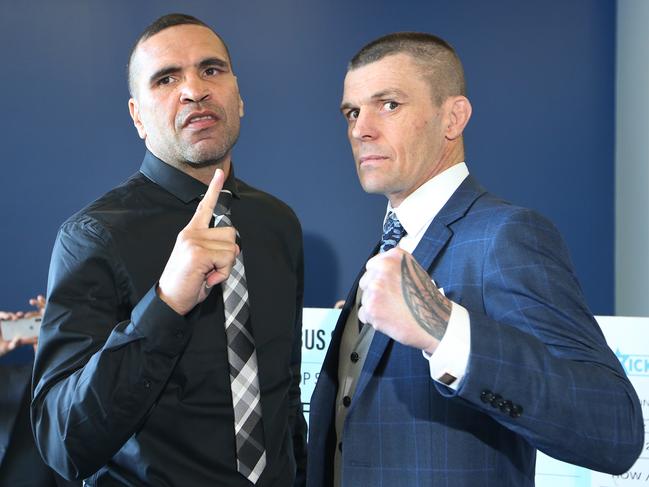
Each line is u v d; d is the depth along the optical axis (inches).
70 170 127.8
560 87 131.3
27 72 127.2
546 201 131.5
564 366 50.3
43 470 105.3
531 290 53.5
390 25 130.4
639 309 123.3
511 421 49.8
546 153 131.4
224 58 70.4
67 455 59.6
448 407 57.4
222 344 67.3
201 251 56.2
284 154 130.0
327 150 130.0
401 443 58.5
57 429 59.4
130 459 64.1
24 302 127.3
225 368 66.9
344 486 60.2
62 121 127.6
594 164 131.6
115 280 66.2
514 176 131.2
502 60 130.8
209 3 129.2
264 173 130.1
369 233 130.4
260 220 76.4
